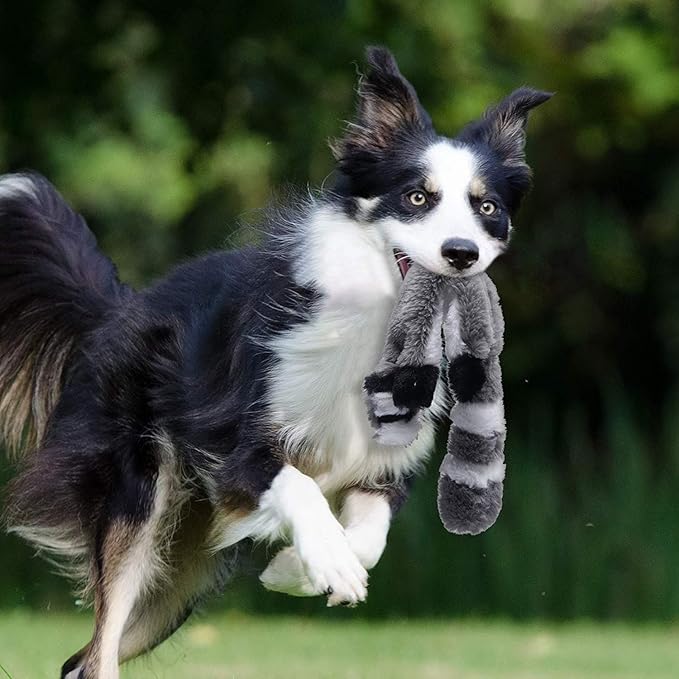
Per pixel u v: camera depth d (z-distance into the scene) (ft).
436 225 23.94
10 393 31.40
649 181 72.33
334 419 25.96
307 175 58.54
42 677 32.60
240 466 26.08
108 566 28.32
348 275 25.14
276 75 55.47
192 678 34.06
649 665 38.42
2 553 57.21
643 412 72.84
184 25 54.90
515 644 42.93
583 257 72.49
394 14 57.31
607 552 54.24
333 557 23.62
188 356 27.94
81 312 30.81
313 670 35.99
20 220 31.30
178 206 60.23
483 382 24.89
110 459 28.63
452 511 25.45
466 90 59.41
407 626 50.08
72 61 55.52
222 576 30.17
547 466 61.87
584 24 65.16
